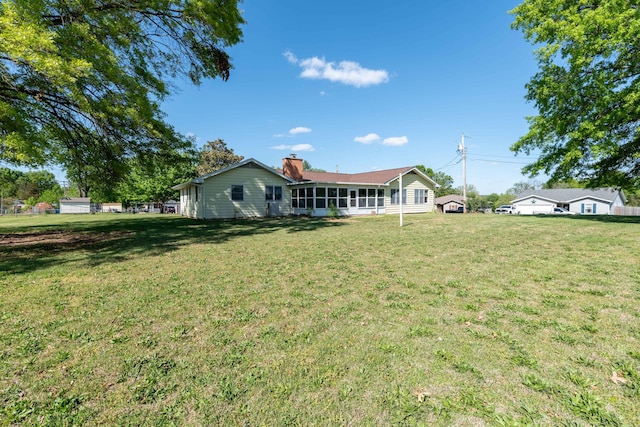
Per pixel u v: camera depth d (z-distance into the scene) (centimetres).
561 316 313
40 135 727
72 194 5541
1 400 194
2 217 2544
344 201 2145
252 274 509
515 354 243
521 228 1055
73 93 673
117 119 819
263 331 293
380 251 695
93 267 562
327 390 203
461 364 230
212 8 946
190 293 410
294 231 1136
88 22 776
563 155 1321
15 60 592
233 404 190
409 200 2445
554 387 200
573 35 1140
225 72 1122
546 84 1303
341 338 277
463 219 1527
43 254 695
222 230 1204
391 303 363
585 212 3616
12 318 325
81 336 283
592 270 482
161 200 3584
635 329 279
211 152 4053
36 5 619
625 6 1070
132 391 204
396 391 200
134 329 299
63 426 173
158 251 730
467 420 174
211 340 275
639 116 1112
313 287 433
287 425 172
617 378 208
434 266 543
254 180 1927
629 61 1128
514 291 396
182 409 186
